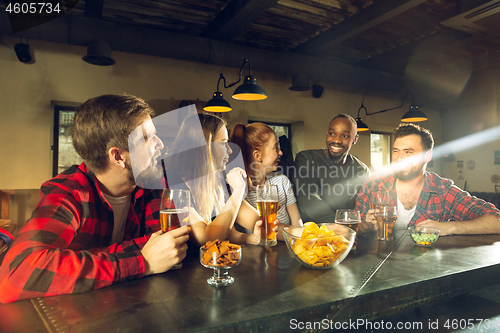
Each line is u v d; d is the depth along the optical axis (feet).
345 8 12.31
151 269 2.68
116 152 3.08
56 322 1.89
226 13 11.88
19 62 12.40
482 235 4.57
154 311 2.04
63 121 13.50
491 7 10.31
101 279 2.42
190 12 12.38
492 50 16.92
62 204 2.81
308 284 2.53
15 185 12.28
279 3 11.91
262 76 16.90
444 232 4.50
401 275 2.76
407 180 5.71
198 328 1.81
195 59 13.07
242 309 2.07
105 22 11.27
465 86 21.26
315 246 2.93
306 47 15.46
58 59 12.94
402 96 20.90
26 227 2.55
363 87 17.12
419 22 13.37
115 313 2.01
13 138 12.30
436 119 23.03
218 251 2.63
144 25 13.43
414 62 18.17
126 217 3.81
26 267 2.25
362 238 4.42
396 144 5.59
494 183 19.94
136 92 14.17
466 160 21.48
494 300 3.28
